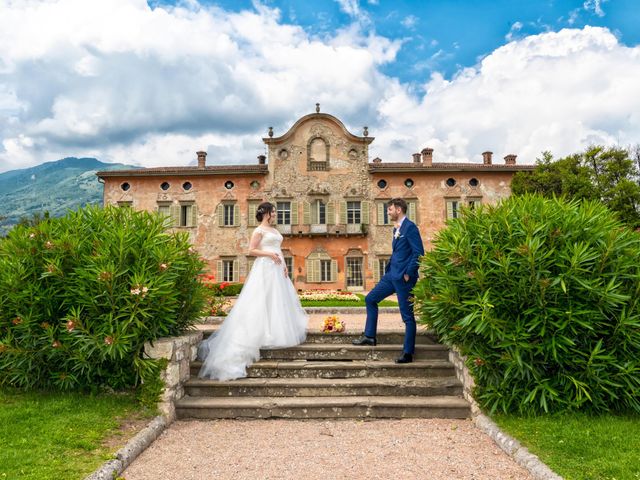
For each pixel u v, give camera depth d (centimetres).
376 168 3108
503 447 412
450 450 415
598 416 457
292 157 3180
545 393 463
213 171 3133
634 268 482
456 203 3106
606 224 504
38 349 522
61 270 517
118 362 525
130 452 390
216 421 509
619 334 460
